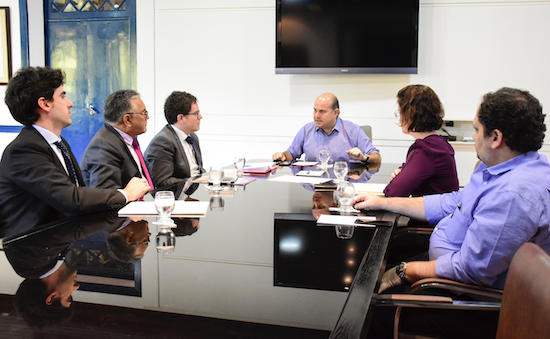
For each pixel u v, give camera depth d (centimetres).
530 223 100
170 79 483
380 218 135
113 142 204
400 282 117
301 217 133
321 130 351
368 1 430
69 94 512
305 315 64
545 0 412
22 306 67
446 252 129
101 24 495
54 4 502
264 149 476
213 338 57
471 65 432
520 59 425
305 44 445
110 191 147
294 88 463
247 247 101
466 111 438
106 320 62
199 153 314
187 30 474
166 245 103
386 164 313
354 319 64
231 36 468
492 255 102
